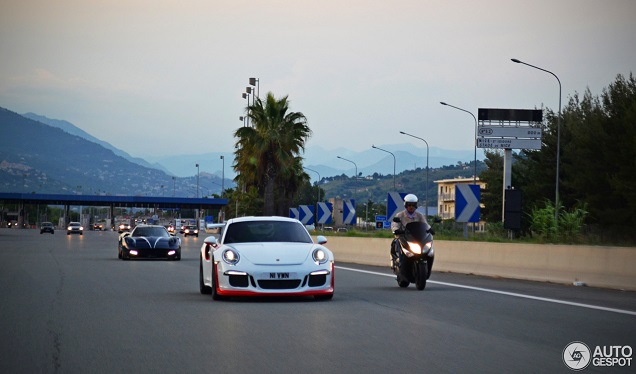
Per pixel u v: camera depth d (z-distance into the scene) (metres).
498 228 50.91
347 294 19.59
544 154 79.31
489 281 24.06
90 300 18.03
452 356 10.60
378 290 20.83
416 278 20.67
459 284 22.80
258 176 70.31
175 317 14.79
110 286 22.12
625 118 67.00
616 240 45.81
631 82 71.88
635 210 63.72
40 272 28.34
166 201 169.62
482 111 76.50
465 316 15.00
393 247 21.70
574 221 41.12
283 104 70.31
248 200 106.44
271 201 69.94
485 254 26.92
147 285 22.55
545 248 24.00
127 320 14.35
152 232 39.88
